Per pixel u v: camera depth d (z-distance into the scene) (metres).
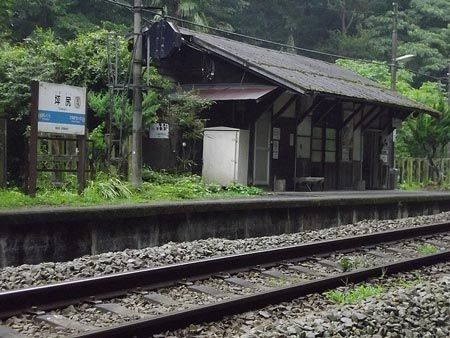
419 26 45.88
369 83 25.38
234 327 6.39
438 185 26.41
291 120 19.84
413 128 26.91
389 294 7.46
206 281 8.18
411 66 43.41
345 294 7.84
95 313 6.56
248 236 12.91
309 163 20.72
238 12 39.56
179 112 17.42
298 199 13.94
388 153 24.69
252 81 18.81
